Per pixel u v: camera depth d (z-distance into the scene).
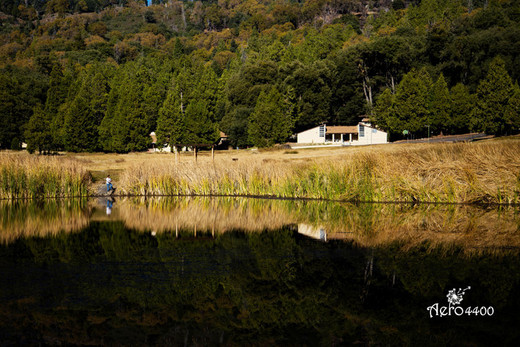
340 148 67.38
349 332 8.52
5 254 13.87
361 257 13.55
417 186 25.64
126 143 78.06
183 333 8.38
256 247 15.15
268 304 9.83
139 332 8.30
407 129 78.00
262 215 22.80
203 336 8.30
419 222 19.50
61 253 14.03
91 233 17.67
